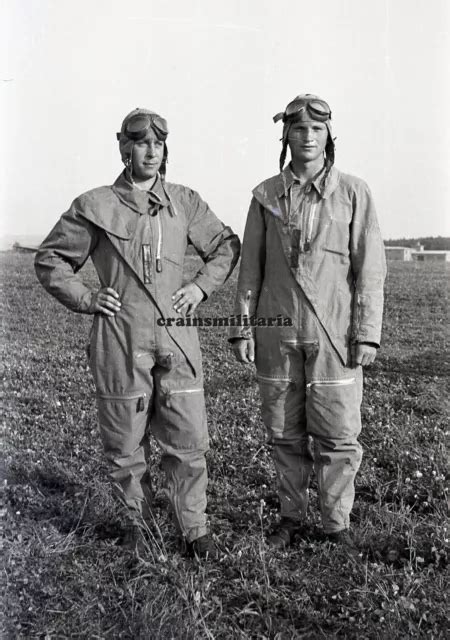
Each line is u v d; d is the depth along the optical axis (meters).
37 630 2.33
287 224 2.65
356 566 2.60
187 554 2.76
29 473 3.53
